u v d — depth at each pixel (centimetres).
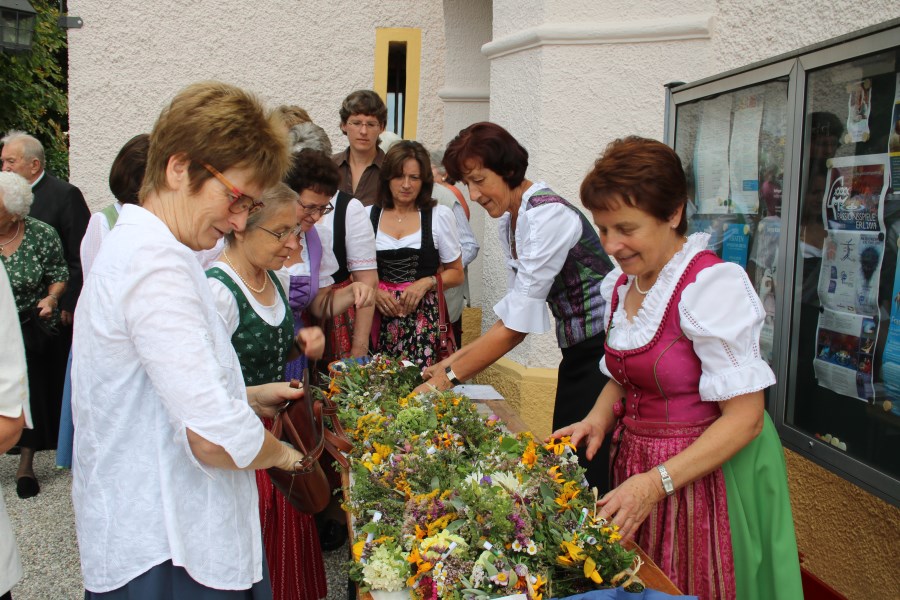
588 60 424
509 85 473
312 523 285
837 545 280
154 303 151
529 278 279
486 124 285
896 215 204
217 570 164
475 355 287
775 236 260
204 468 159
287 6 627
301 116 434
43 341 464
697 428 200
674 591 174
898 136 203
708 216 303
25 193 456
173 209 162
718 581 200
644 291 212
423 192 416
